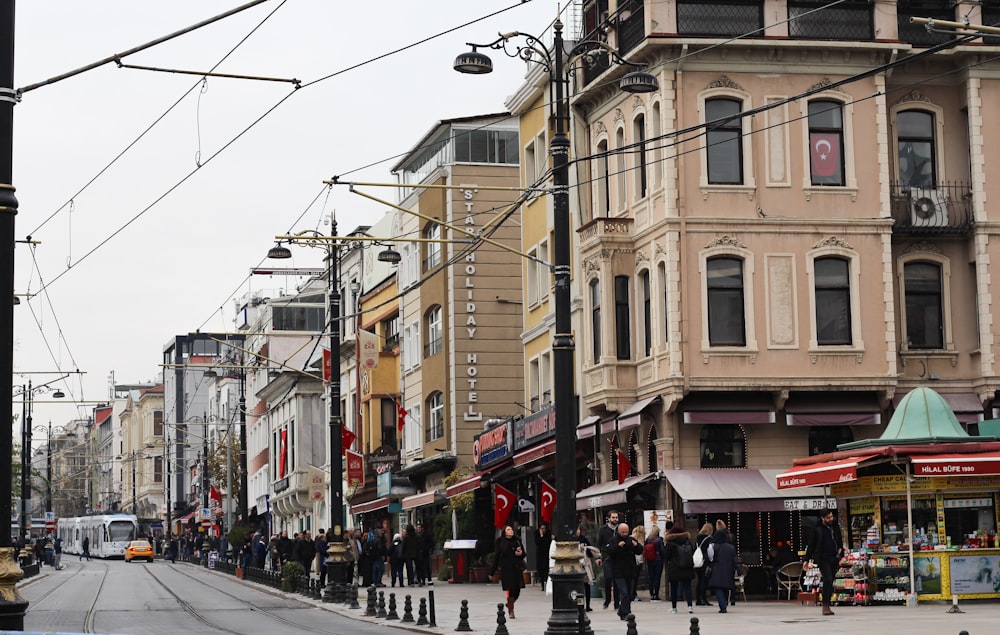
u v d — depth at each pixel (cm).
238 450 10069
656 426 3594
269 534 9412
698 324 3500
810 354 3534
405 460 5969
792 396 3556
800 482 2850
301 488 7900
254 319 10688
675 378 3466
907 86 3706
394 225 6322
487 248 5391
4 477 1460
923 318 3691
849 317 3578
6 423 1460
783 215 3562
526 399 4584
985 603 2703
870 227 3584
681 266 3506
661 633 2205
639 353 3712
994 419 3475
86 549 10981
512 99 4562
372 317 6656
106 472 19075
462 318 5344
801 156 3584
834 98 3609
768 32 3566
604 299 3728
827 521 2519
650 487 3600
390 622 2816
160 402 16000
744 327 3531
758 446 3550
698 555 2773
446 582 4744
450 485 4934
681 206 3516
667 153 3525
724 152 3572
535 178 4456
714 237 3528
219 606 3688
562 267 2172
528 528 4344
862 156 3606
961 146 3725
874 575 2766
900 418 2911
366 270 6950
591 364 3844
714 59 3562
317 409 7994
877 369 3559
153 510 15562
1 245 1466
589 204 4047
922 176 3722
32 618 3256
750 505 3350
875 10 3609
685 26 3544
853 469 2664
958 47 3647
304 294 9281
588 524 3528
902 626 2175
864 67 3616
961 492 2752
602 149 3975
